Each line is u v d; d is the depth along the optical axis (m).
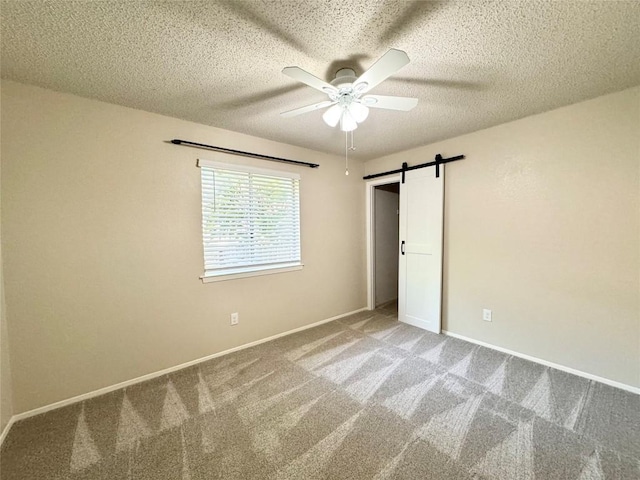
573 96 2.02
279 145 3.04
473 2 1.15
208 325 2.57
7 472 1.38
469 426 1.65
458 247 2.93
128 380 2.16
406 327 3.34
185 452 1.49
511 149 2.49
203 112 2.24
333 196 3.61
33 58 1.50
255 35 1.34
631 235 1.95
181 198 2.39
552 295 2.31
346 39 1.38
